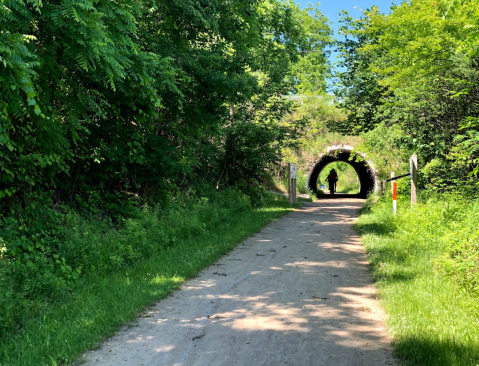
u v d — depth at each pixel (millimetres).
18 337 4332
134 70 7969
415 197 12219
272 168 28578
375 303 5660
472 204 10922
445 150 13664
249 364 3795
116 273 7168
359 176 44188
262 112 21766
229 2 13211
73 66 7562
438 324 4535
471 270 5824
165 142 12047
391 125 15609
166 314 5266
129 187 12352
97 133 10430
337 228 13586
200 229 11188
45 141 7570
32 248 6531
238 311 5344
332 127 20984
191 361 3883
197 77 11695
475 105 12188
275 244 10609
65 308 5227
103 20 6578
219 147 18984
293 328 4695
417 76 11984
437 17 10078
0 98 5543
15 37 4941
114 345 4289
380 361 3834
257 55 20000
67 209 9133
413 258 7805
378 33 13906
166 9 11406
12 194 7703
